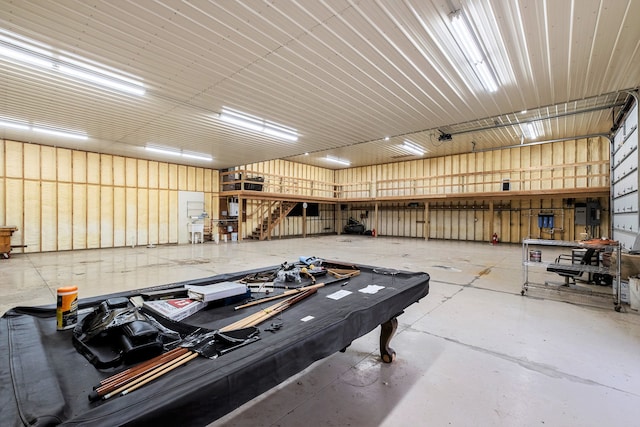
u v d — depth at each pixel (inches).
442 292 179.3
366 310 72.9
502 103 234.5
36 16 129.7
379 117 266.2
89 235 383.6
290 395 79.7
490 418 70.8
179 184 474.3
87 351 48.7
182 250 371.9
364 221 669.3
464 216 532.4
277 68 177.5
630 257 159.3
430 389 82.4
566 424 68.8
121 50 157.2
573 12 130.4
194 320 66.7
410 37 148.6
